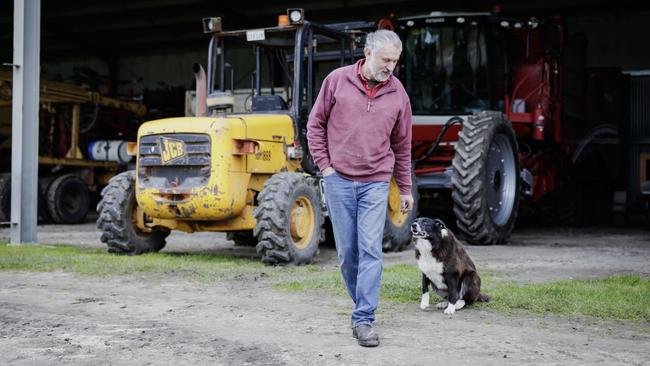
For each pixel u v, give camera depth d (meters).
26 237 9.39
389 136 4.09
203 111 8.17
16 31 9.27
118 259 7.43
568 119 12.55
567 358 3.65
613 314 4.71
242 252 8.65
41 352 3.82
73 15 22.22
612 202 15.55
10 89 13.49
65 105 15.09
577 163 13.45
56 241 9.95
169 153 7.15
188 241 10.15
